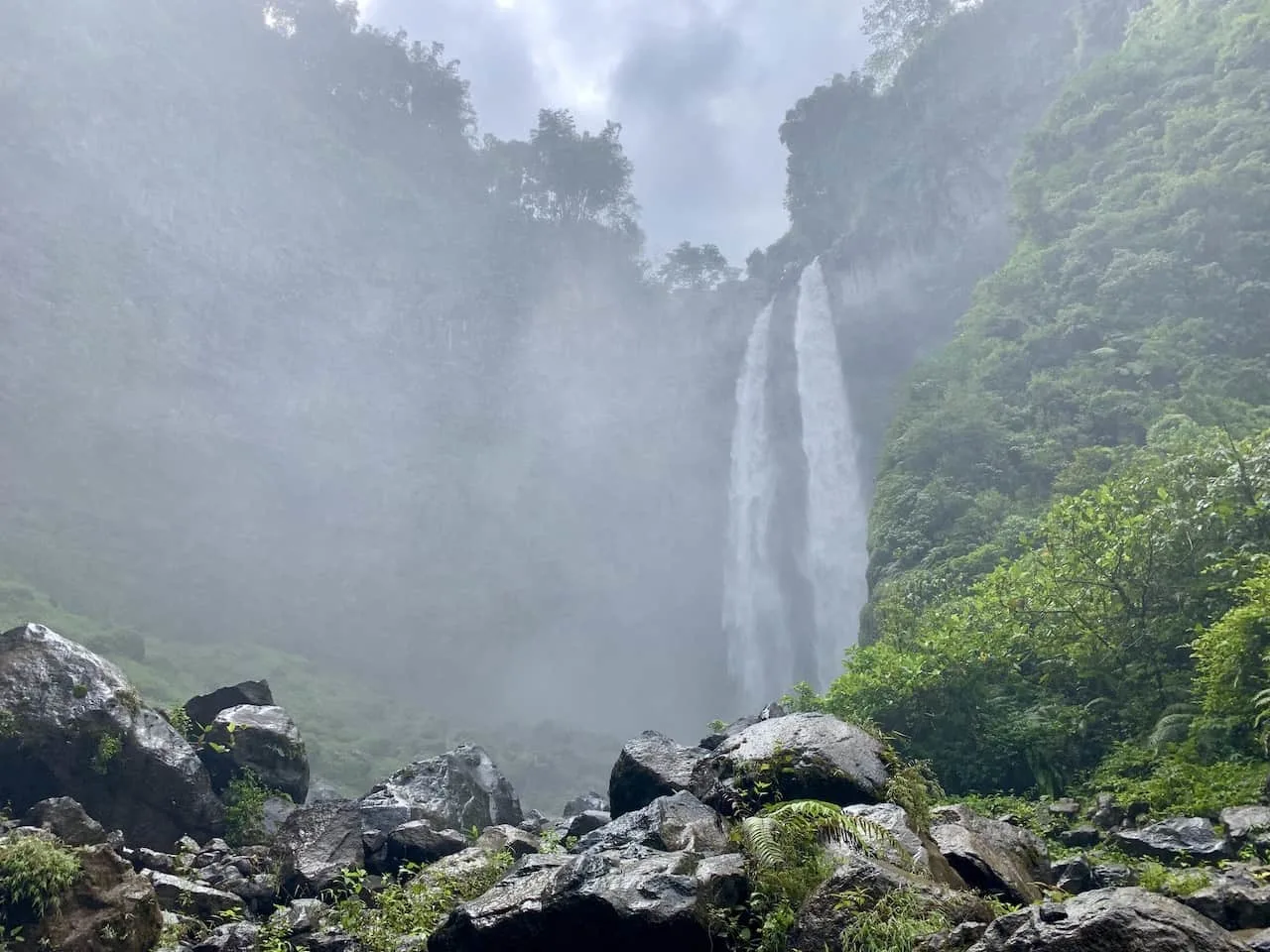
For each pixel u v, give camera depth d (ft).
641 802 27.66
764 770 22.29
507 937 16.67
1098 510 45.73
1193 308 99.66
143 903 21.31
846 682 45.39
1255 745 31.27
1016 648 46.14
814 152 269.03
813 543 210.79
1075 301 113.60
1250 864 20.70
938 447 102.68
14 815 31.71
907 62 240.53
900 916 14.66
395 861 29.81
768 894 16.38
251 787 36.47
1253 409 81.10
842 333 217.77
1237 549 38.65
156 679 143.64
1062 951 12.18
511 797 41.27
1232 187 106.22
